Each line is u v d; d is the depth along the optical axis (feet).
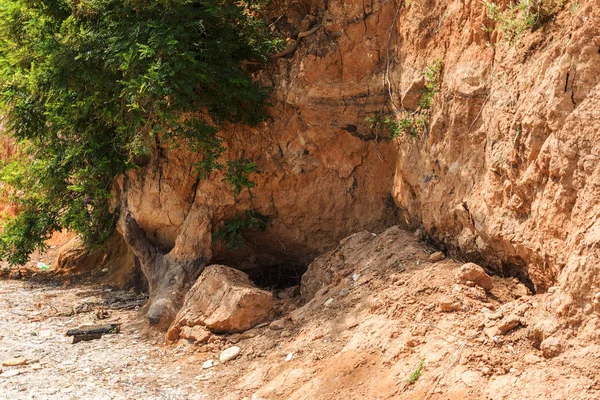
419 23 22.90
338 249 24.58
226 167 26.86
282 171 26.58
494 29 19.44
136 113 25.67
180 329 23.34
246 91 24.73
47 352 23.61
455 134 20.44
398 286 19.58
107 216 32.30
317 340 19.53
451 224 20.44
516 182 17.37
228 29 25.50
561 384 13.46
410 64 23.21
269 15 27.30
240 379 19.34
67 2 26.00
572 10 16.42
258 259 28.63
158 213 28.35
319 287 23.67
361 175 25.89
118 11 24.84
